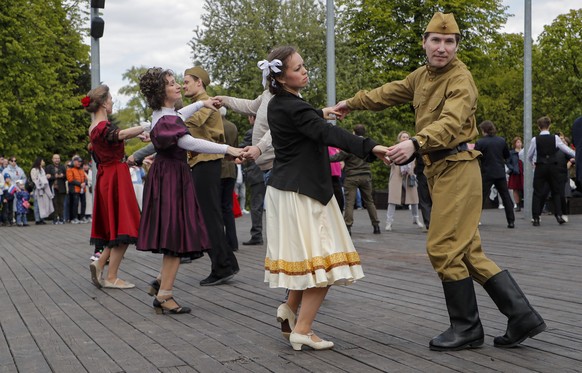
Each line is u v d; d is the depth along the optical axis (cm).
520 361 400
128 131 714
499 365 392
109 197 716
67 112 3381
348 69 3366
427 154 434
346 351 435
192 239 579
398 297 622
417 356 418
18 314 591
